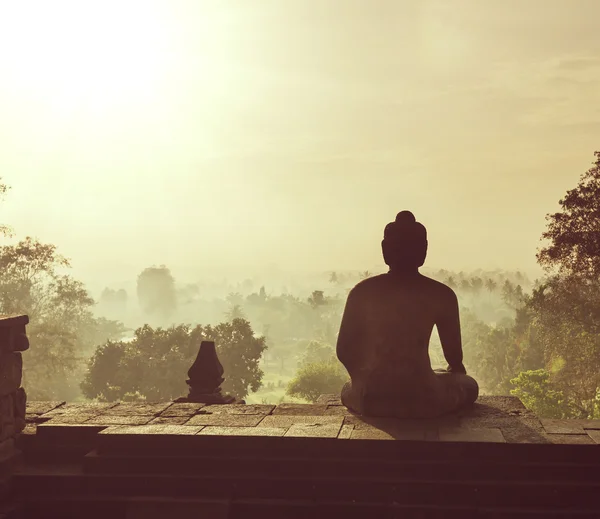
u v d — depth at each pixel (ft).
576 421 23.15
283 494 20.57
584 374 157.07
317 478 20.58
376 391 23.77
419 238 24.90
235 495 20.76
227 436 21.50
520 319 281.95
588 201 112.98
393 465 20.52
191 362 188.96
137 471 21.49
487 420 23.31
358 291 25.08
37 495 21.59
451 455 20.65
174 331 197.36
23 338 23.77
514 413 24.53
